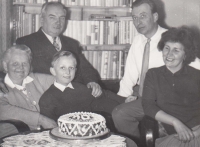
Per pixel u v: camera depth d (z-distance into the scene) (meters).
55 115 2.19
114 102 2.60
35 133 1.66
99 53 3.48
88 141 1.49
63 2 3.39
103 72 3.52
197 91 2.06
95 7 3.53
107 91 2.77
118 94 2.87
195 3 3.56
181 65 2.12
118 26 3.48
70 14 3.59
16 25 3.20
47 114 2.13
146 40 2.75
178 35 2.07
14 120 1.96
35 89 2.23
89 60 3.47
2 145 1.45
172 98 2.06
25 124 1.97
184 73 2.09
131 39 3.51
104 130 1.63
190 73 2.09
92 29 3.43
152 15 2.66
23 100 2.15
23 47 2.19
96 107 2.53
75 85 2.41
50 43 2.80
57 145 1.46
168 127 2.04
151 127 1.98
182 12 3.59
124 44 3.51
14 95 2.12
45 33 2.87
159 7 3.57
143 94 2.16
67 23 3.37
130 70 2.84
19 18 3.19
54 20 2.82
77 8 3.60
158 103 2.11
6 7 3.12
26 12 3.35
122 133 2.41
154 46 2.69
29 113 2.04
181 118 2.03
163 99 2.08
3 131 1.85
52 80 2.36
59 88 2.26
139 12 2.65
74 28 3.40
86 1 3.45
